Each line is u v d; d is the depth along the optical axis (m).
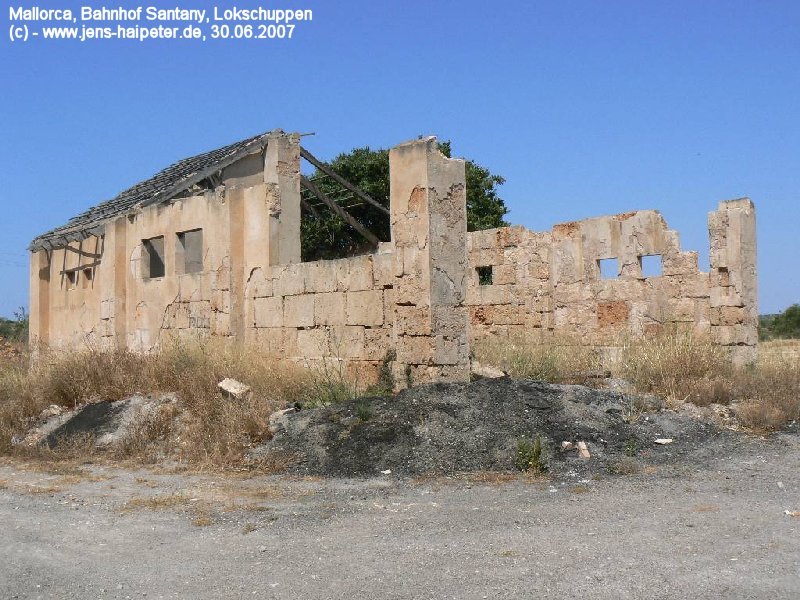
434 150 11.23
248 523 7.00
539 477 8.23
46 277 22.28
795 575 5.15
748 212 15.83
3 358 20.02
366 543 6.22
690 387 11.12
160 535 6.79
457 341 11.33
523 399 10.04
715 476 8.01
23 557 6.32
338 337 13.37
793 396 10.88
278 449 9.83
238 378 12.27
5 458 11.03
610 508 6.92
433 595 5.07
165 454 10.46
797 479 7.82
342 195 26.94
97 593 5.44
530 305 18.84
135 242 18.27
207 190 18.83
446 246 11.30
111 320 18.72
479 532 6.37
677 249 16.64
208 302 15.98
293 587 5.35
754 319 15.86
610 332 17.53
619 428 9.65
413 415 9.86
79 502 8.16
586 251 18.03
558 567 5.44
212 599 5.22
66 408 13.05
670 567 5.36
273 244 14.93
